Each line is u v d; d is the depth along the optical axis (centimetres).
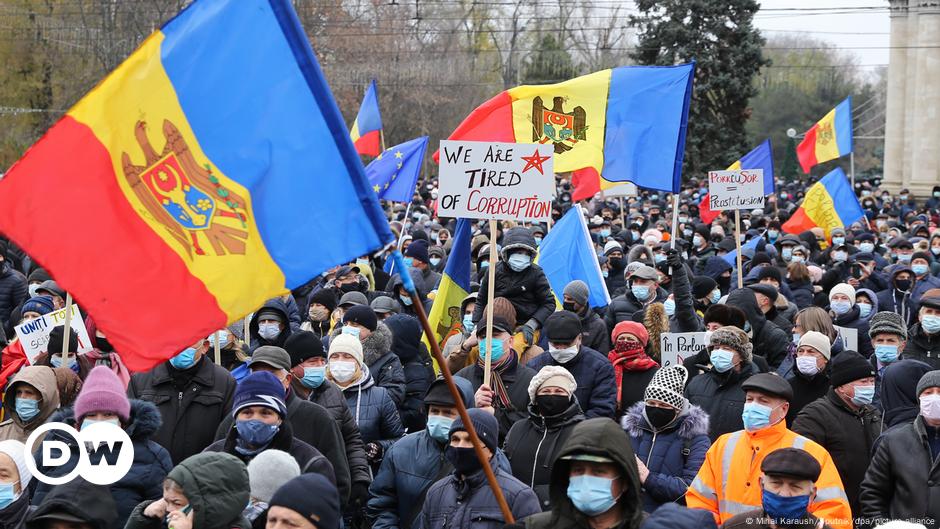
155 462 713
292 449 708
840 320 1319
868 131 10981
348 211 602
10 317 1466
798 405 947
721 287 1605
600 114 1223
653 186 1216
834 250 1972
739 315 990
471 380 934
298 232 598
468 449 676
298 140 599
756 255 1716
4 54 5709
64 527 600
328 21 6303
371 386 921
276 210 596
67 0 5750
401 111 6569
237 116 595
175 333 577
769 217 3072
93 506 604
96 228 569
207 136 590
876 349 1016
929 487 728
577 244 1341
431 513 691
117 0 5753
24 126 5794
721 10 6238
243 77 596
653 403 780
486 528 670
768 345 1127
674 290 1170
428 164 6781
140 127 579
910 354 1091
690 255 2398
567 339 923
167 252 579
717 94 6316
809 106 10569
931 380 733
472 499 679
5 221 564
